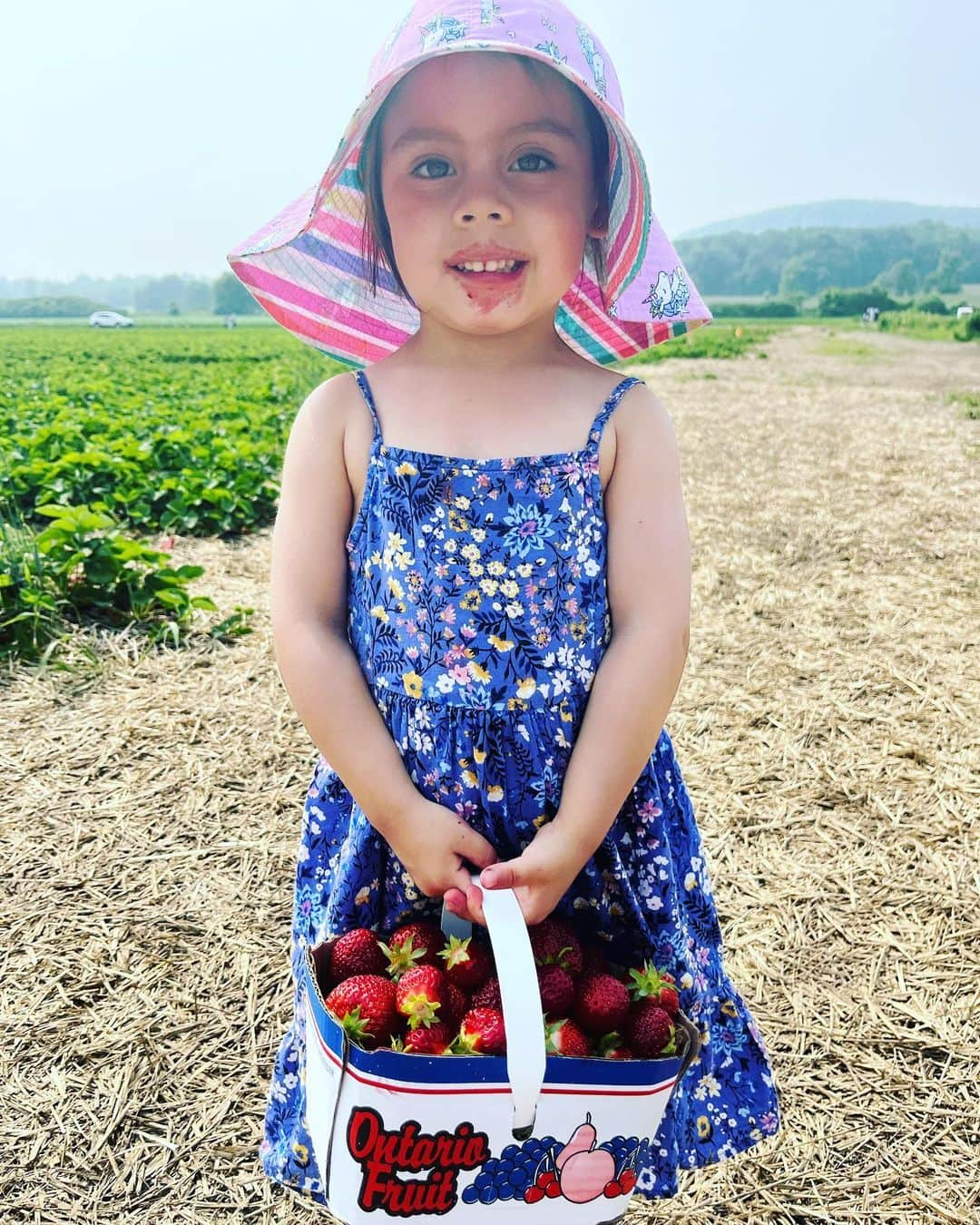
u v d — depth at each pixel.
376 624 0.57
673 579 0.57
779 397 5.77
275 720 1.43
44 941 0.98
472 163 0.52
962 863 1.11
